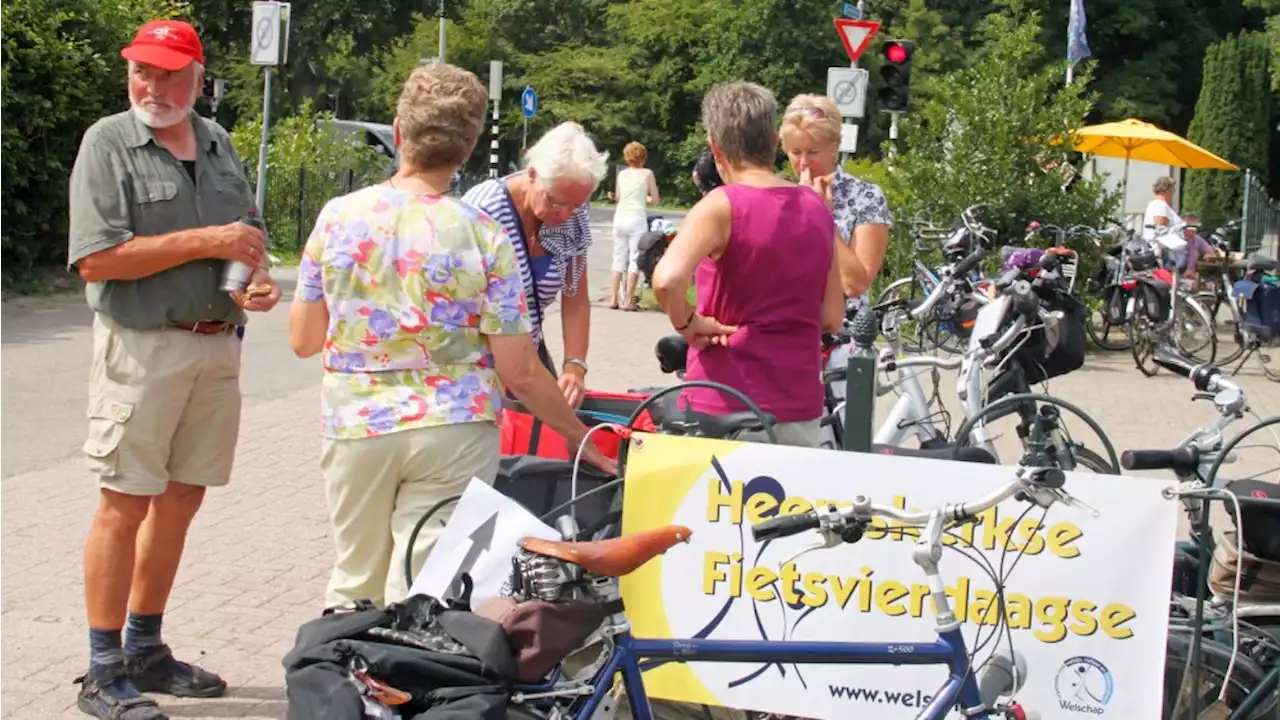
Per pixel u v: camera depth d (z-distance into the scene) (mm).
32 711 4430
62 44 14766
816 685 3693
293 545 6371
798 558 3703
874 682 3680
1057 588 3643
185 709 4539
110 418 4270
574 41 62000
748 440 4098
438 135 3619
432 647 2832
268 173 20625
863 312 4234
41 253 15750
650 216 17891
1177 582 4285
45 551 6094
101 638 4375
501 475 4145
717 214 4129
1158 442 9547
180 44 4211
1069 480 3643
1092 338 14812
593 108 56188
